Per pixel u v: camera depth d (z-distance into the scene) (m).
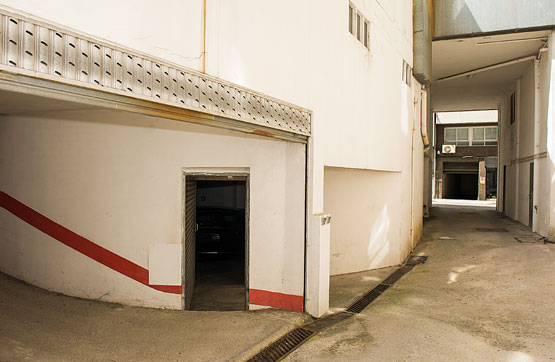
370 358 4.17
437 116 30.67
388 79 8.61
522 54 13.19
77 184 5.96
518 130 15.66
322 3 5.71
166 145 5.73
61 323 4.86
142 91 3.08
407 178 10.30
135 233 5.79
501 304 6.02
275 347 4.39
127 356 4.05
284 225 5.46
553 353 4.28
